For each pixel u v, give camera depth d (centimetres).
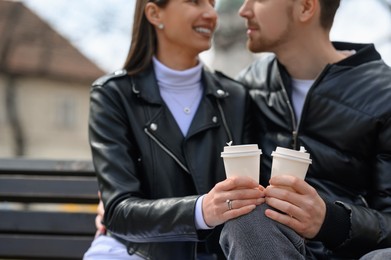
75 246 329
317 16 281
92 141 271
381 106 265
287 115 278
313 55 283
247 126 286
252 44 287
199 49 278
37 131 2848
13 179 335
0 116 2700
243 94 288
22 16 2555
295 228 226
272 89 286
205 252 269
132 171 263
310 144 273
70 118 2927
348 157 269
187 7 275
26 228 332
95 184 333
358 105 268
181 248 260
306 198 226
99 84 277
